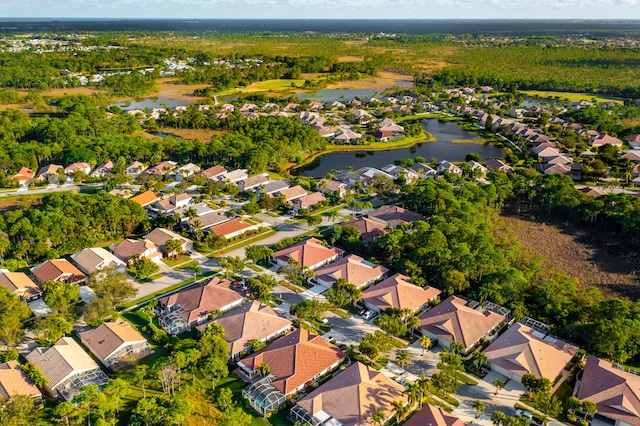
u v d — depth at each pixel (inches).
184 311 4808.1
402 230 6309.1
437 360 4298.7
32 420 3516.2
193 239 6471.5
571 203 6983.3
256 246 5836.6
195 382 3976.4
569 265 5905.5
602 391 3725.4
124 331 4394.7
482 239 5684.1
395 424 3590.1
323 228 6870.1
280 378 3927.2
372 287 5236.2
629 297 5221.5
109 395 3666.3
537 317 4793.3
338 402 3636.8
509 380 4067.4
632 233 6540.4
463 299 5068.9
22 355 4264.3
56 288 4886.8
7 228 6013.8
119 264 5689.0
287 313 4936.0
